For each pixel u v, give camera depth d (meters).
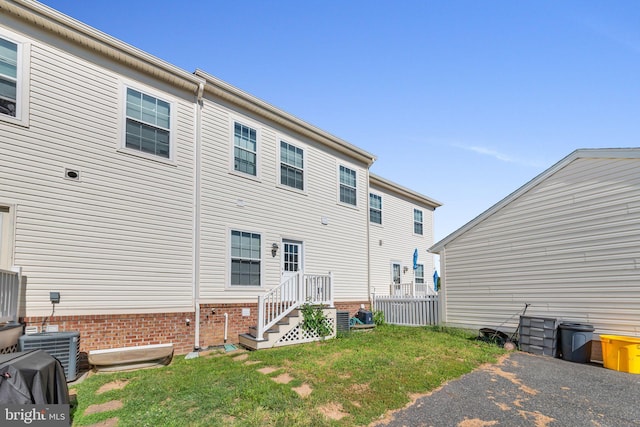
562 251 9.20
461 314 11.41
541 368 7.11
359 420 4.49
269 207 11.06
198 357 7.90
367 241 14.92
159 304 8.29
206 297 9.13
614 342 7.12
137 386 5.57
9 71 6.84
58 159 7.23
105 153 7.85
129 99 8.35
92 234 7.50
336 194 13.75
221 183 9.85
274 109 11.23
